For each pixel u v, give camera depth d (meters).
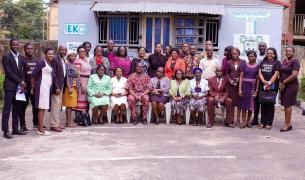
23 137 8.86
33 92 9.16
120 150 7.90
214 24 13.47
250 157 7.52
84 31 13.48
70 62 9.88
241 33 13.40
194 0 13.40
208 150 7.96
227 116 10.27
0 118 10.73
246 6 13.31
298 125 10.65
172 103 10.44
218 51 13.48
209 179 6.34
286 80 9.73
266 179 6.38
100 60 10.70
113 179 6.30
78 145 8.24
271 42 13.38
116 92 10.47
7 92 8.70
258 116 11.07
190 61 11.05
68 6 13.42
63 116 11.41
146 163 7.09
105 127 10.00
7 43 16.09
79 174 6.52
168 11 12.81
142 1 13.33
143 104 10.40
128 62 11.01
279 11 13.27
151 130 9.71
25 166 6.89
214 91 10.39
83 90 10.18
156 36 13.62
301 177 6.51
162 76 10.62
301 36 23.86
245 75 10.09
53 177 6.38
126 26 13.59
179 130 9.77
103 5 13.14
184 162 7.16
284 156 7.62
